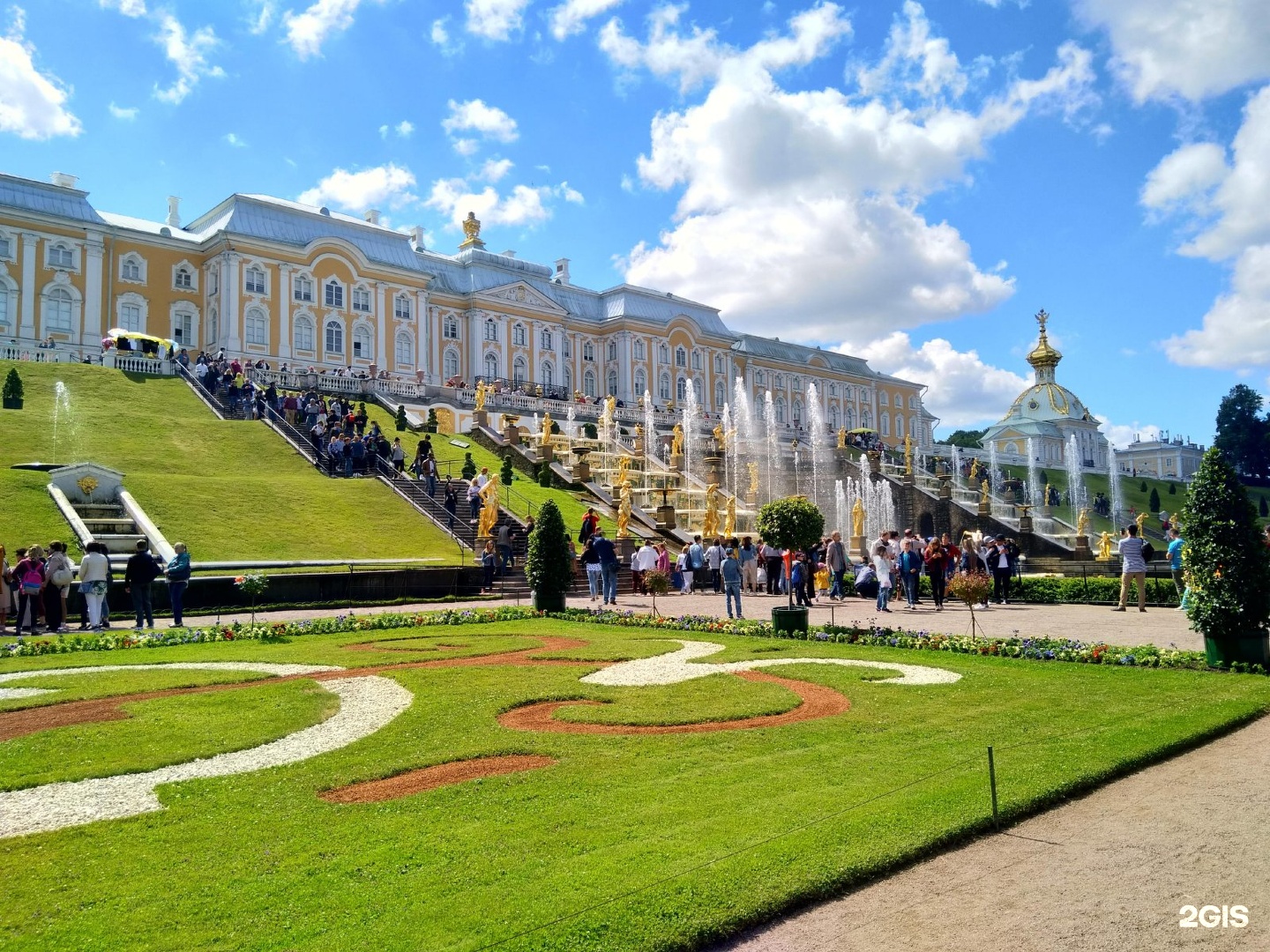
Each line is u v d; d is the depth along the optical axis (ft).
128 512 83.25
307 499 97.40
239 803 21.66
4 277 183.11
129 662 43.14
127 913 15.60
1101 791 22.84
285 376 161.79
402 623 58.54
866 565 85.71
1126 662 41.16
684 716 30.68
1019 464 306.35
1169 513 245.45
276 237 212.23
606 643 49.55
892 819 19.53
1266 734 28.45
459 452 140.26
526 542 97.50
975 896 16.79
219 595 66.49
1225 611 39.34
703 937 14.84
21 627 54.65
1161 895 16.74
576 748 26.48
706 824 19.39
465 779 23.52
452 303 251.60
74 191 196.03
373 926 14.84
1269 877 17.44
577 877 16.62
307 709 31.91
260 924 15.08
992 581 76.69
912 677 38.17
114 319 197.77
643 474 149.07
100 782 23.63
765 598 84.43
